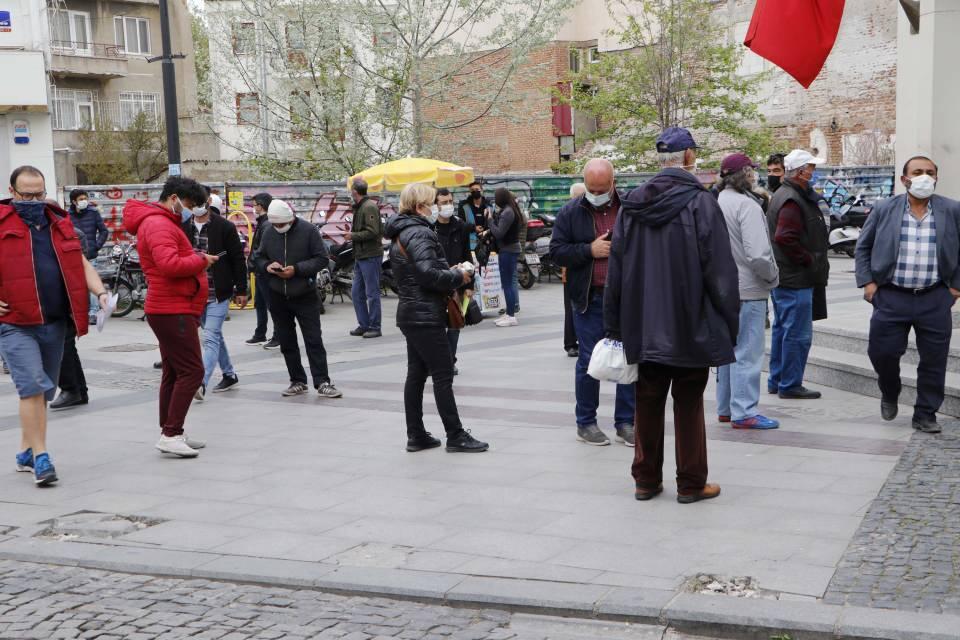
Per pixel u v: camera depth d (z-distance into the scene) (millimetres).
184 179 7891
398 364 12180
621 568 5066
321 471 7250
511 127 37969
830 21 9227
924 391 7609
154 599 5039
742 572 4930
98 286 7367
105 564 5500
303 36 26125
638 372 6180
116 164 41219
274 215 9805
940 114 9898
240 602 4969
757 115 29547
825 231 8898
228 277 10195
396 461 7457
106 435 8664
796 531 5516
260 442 8227
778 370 9234
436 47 26641
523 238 15688
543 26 26422
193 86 47375
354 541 5688
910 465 6742
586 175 7324
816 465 6840
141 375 11812
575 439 7934
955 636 4078
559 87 33750
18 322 7047
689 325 5895
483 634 4512
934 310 7500
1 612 4914
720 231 5891
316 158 26766
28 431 7137
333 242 20891
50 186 30812
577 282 7531
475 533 5734
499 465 7223
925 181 7262
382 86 26469
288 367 10227
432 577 5043
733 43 30641
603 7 36500
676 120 29453
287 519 6152
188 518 6254
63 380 9906
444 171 17734
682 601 4562
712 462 7020
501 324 15633
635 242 6004
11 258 7004
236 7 28078
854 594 4582
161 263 7574
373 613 4777
